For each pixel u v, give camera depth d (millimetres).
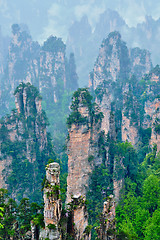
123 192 72438
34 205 37688
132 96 135875
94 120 80438
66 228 33094
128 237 41031
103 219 39031
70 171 78812
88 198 74438
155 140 95000
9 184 91250
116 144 82875
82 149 78375
